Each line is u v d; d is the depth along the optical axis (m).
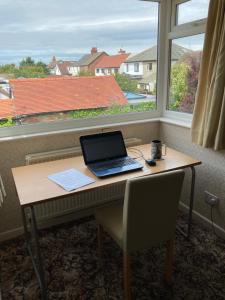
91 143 1.95
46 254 2.05
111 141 2.02
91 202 2.45
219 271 1.84
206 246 2.10
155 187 1.39
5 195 2.04
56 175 1.77
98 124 2.54
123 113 2.67
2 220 2.21
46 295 1.62
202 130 2.06
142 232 1.51
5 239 2.24
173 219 1.59
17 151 2.15
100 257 1.96
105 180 1.68
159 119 2.72
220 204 2.18
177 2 2.44
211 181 2.23
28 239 2.08
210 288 1.70
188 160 2.00
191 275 1.81
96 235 2.28
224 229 2.19
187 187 2.52
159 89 2.79
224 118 1.87
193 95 2.46
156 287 1.72
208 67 1.98
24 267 1.92
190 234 2.25
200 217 2.41
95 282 1.77
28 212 2.12
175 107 2.72
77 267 1.91
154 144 2.00
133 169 1.81
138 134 2.68
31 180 1.70
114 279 1.80
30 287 1.75
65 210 2.33
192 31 2.31
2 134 2.15
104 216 1.78
